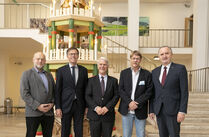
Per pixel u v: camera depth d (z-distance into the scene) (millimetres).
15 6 14227
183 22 14703
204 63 10945
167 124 3920
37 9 14469
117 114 10156
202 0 11102
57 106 4180
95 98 4145
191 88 11766
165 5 14789
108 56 12930
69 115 4242
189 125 6387
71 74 4258
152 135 5832
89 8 5992
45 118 4172
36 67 4113
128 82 4195
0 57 12758
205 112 7102
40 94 4000
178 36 14516
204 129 6305
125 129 4191
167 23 14773
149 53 12914
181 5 14734
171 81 3887
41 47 11562
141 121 4121
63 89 4277
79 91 4293
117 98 4180
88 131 5852
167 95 3891
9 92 15109
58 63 5484
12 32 9445
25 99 3910
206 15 11031
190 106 7605
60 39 6598
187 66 15094
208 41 11031
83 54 5480
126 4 14617
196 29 11172
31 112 3973
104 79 4266
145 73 4199
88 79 4359
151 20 14805
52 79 4301
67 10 5430
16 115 11453
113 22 14578
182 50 12867
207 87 10664
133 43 11375
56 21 5605
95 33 6387
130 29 11398
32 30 9453
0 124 8609
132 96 4145
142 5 14805
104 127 4105
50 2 14453
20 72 15352
